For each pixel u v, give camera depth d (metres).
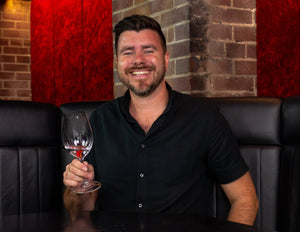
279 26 2.39
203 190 1.35
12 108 1.58
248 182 1.30
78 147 1.16
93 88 3.45
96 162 1.40
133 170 1.33
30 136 1.59
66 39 3.89
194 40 1.96
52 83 4.24
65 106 1.67
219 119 1.34
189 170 1.32
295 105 1.31
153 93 1.38
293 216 1.24
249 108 1.40
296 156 1.26
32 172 1.57
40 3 4.42
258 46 2.30
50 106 1.67
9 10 4.61
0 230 0.79
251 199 1.28
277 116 1.36
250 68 2.12
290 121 1.31
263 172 1.34
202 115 1.34
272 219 1.32
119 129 1.37
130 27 1.38
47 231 0.77
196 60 1.97
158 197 1.30
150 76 1.36
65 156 1.64
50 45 4.25
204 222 0.81
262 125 1.37
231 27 2.06
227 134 1.33
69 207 1.29
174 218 0.84
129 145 1.34
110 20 3.14
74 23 3.71
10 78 4.66
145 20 1.38
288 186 1.27
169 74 2.10
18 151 1.55
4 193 1.51
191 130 1.32
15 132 1.56
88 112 1.59
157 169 1.31
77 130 1.15
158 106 1.40
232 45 2.07
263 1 2.32
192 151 1.32
